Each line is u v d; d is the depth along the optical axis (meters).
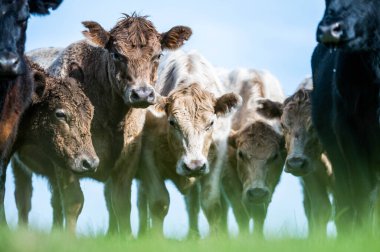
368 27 13.43
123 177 16.69
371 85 13.89
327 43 13.35
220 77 20.45
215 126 17.28
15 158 18.58
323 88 15.34
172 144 16.78
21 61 14.04
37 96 16.12
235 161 19.19
